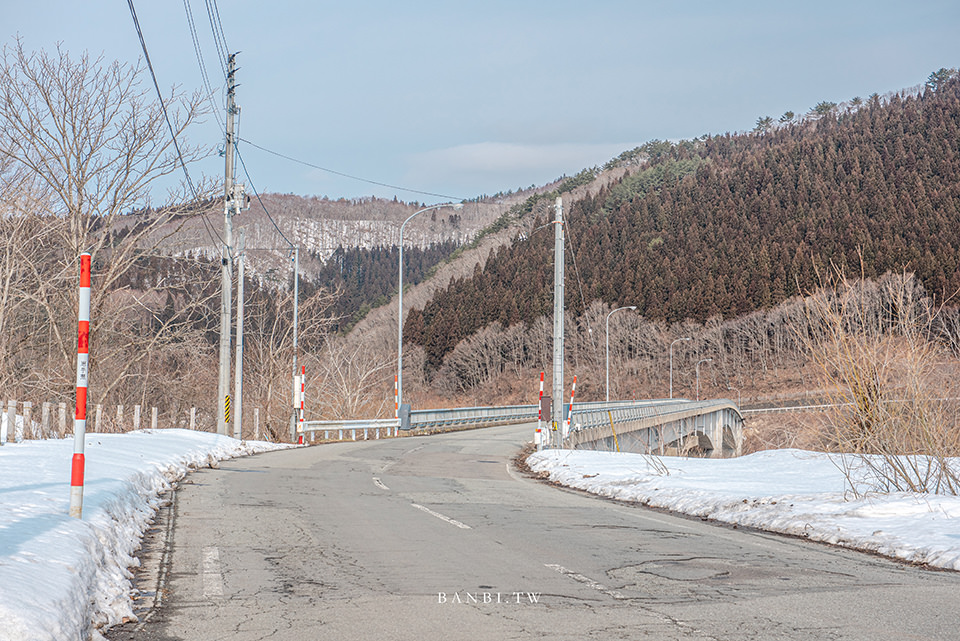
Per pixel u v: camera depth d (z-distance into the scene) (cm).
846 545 913
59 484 984
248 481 1538
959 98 18950
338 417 4528
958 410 1237
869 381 1275
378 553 843
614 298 13800
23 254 2656
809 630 548
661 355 12769
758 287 12600
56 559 605
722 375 12269
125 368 2892
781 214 15338
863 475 1420
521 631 546
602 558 826
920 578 732
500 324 13250
